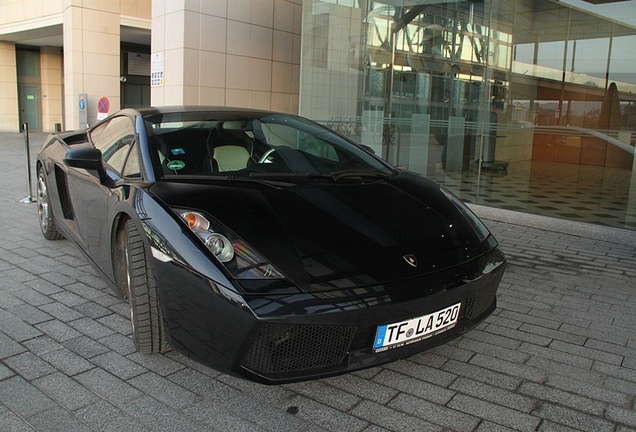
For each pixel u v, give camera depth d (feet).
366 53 27.53
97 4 54.24
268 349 6.97
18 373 8.36
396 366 8.88
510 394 8.07
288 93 37.04
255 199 8.57
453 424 7.24
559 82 21.88
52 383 8.07
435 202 9.91
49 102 84.43
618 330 10.60
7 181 28.40
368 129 27.94
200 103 32.04
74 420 7.14
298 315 6.85
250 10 33.78
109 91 56.08
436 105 25.57
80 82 54.24
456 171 24.97
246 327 6.86
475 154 24.31
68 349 9.18
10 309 10.91
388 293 7.35
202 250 7.39
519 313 11.38
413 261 7.97
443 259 8.30
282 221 8.07
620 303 12.12
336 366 7.25
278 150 10.83
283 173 10.06
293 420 7.26
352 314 7.06
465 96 24.66
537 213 20.68
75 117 54.75
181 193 8.50
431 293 7.66
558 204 21.38
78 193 12.01
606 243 17.85
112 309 10.97
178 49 31.22
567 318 11.16
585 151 21.15
